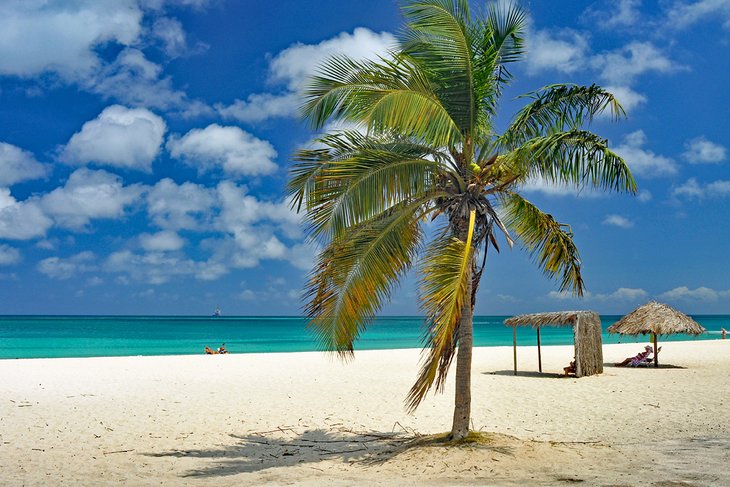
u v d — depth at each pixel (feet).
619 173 27.12
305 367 78.79
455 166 28.43
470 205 27.71
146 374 69.10
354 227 28.86
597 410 45.03
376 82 26.22
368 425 40.73
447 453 27.86
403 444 32.53
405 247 28.30
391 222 28.22
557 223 33.45
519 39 30.71
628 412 43.98
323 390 57.00
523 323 69.36
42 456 31.86
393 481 24.88
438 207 28.73
